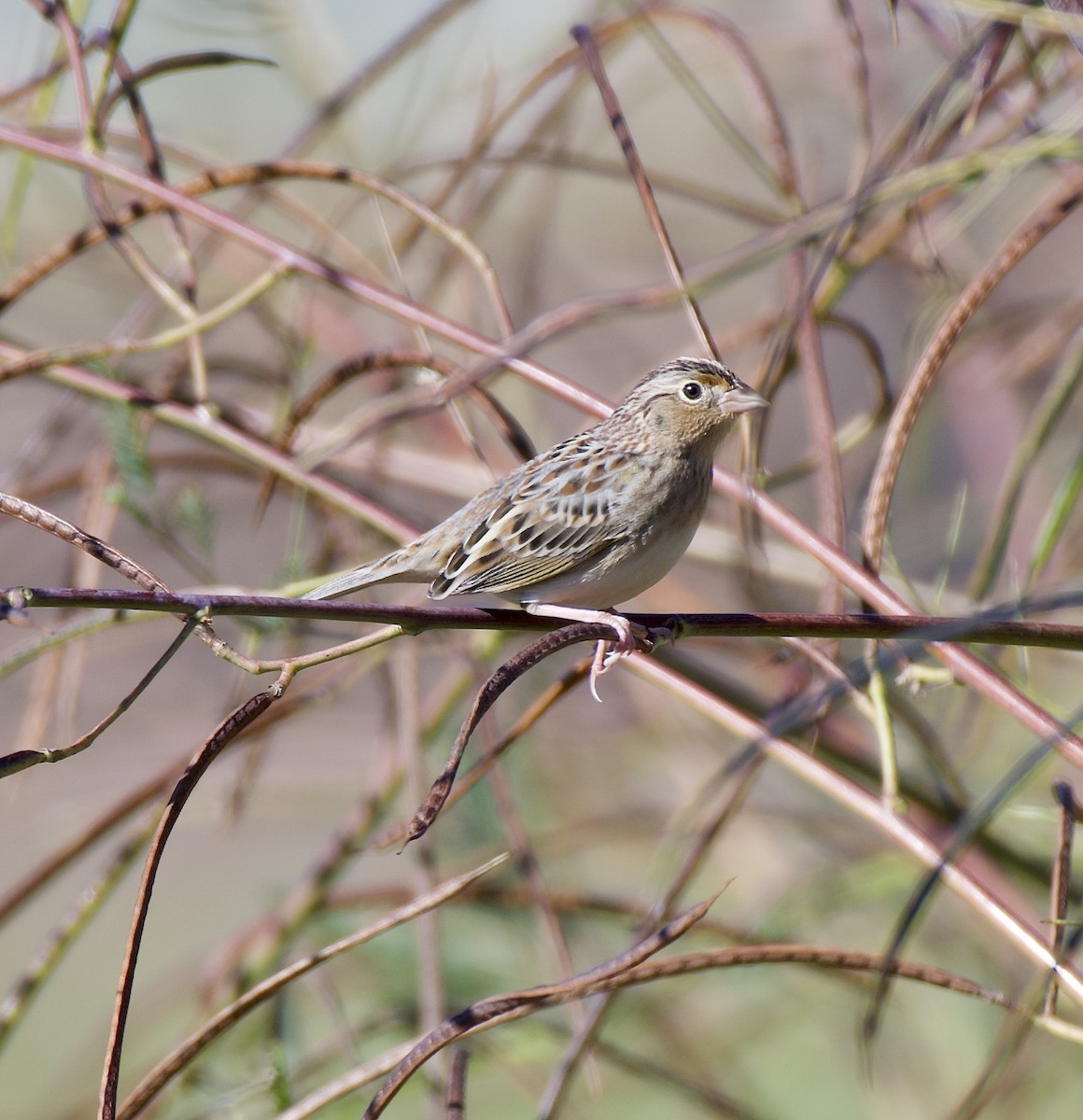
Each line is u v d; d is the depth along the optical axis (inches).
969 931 489.7
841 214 345.4
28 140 375.6
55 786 563.5
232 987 422.0
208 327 373.4
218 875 657.6
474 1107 541.0
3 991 654.5
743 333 464.8
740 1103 445.7
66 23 380.2
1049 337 463.8
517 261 638.5
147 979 649.0
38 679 423.5
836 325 415.8
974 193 389.1
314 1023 481.4
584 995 274.2
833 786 307.6
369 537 457.4
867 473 559.2
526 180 674.8
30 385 644.1
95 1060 529.0
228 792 494.3
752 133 700.0
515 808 448.8
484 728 416.5
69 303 625.0
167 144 449.7
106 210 391.5
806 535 317.4
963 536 542.9
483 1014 266.8
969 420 572.4
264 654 576.4
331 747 537.6
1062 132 327.6
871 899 478.9
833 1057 538.3
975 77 358.9
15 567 615.2
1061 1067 475.2
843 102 572.4
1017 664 424.5
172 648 222.7
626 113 616.7
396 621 244.4
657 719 548.4
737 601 535.5
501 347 351.6
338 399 548.4
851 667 304.3
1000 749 482.0
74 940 379.6
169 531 362.3
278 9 498.6
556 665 527.5
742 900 520.4
